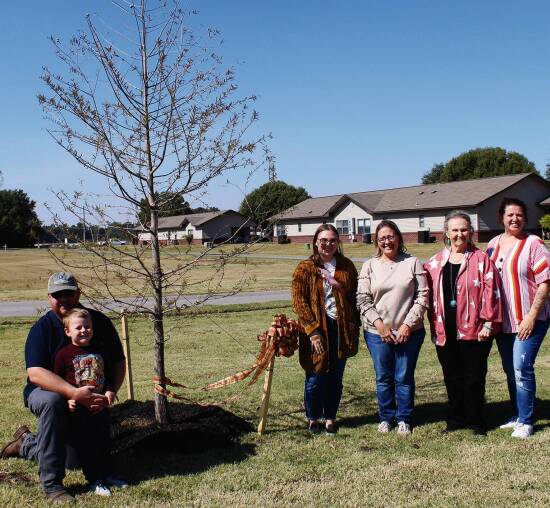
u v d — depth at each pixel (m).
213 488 4.47
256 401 6.95
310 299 5.65
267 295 18.83
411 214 51.88
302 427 5.96
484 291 5.50
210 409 5.96
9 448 5.12
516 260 5.57
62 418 4.35
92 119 5.31
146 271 5.58
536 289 5.53
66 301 4.58
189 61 5.50
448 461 4.96
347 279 5.75
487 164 87.25
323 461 5.02
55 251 7.69
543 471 4.71
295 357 9.73
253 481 4.60
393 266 5.71
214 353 10.03
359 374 8.27
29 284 25.98
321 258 5.76
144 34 5.45
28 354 4.46
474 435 5.61
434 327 5.79
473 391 5.67
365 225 56.28
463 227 5.59
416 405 6.77
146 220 5.60
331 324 5.68
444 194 50.47
